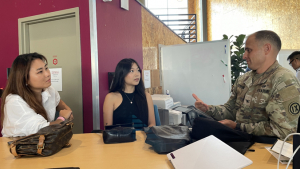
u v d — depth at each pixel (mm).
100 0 2334
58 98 1996
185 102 3270
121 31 2748
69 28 2449
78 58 2311
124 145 1181
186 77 3240
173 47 3326
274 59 1357
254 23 5797
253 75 1481
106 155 1032
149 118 2018
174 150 1027
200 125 1127
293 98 1137
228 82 2963
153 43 3621
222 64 2984
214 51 3025
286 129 1109
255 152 1015
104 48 2412
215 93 3049
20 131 1355
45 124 1354
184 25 8695
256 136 1172
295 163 701
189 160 865
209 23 9008
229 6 7172
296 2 4391
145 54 3350
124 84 1958
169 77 3387
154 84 3561
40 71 1486
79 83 2357
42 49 2643
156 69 3715
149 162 936
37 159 1008
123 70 1910
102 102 2393
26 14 2623
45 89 1710
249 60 1411
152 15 3602
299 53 2977
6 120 1417
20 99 1422
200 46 3115
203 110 1683
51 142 1029
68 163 946
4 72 2834
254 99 1392
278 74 1256
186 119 2582
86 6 2225
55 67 2564
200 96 3150
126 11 2855
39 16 2510
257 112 1376
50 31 2574
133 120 1935
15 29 2709
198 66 3145
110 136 1214
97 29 2287
